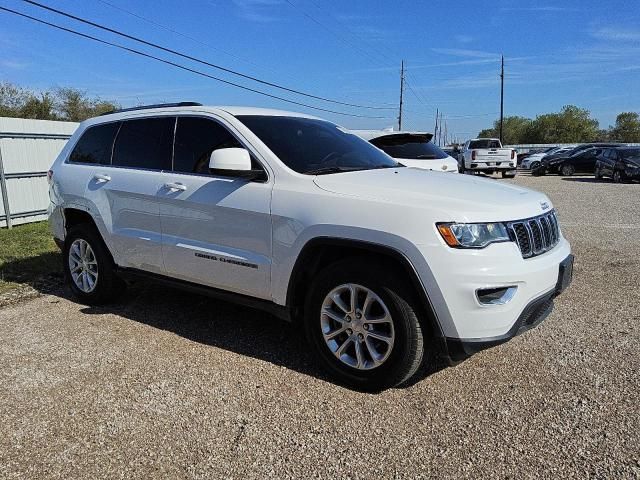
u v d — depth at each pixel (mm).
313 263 3568
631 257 6879
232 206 3797
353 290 3326
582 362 3674
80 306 5117
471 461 2615
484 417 3008
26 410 3172
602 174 22266
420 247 3033
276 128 4133
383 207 3203
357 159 4242
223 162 3645
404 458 2656
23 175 10992
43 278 6148
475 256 3006
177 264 4230
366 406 3166
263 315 4785
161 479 2533
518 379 3451
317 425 2965
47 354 3965
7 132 10664
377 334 3271
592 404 3102
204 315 4793
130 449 2771
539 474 2498
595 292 5316
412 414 3064
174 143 4371
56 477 2557
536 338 4121
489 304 3033
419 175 3887
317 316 3506
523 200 3484
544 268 3266
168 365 3750
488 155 22953
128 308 5020
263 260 3686
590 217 10859
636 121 85812
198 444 2803
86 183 4938
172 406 3188
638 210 11945
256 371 3646
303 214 3451
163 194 4242
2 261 7023
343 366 3410
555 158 26547
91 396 3320
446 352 3127
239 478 2529
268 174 3732
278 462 2645
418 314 3148
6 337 4324
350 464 2617
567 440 2756
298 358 3863
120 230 4652
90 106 38156
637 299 5062
